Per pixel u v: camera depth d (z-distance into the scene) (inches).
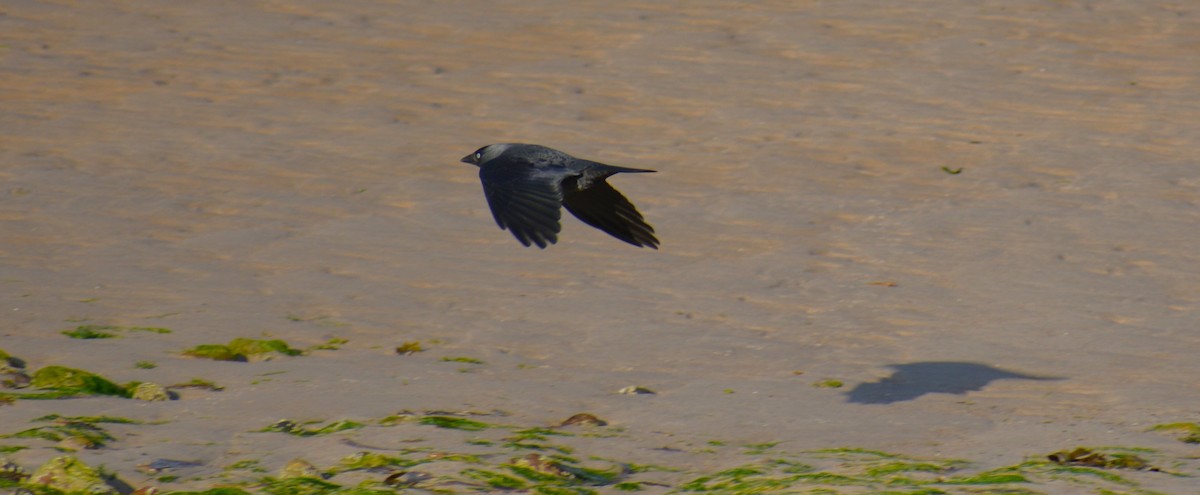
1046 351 506.9
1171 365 489.4
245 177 767.1
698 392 446.3
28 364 467.5
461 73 978.1
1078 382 466.9
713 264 627.8
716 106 903.1
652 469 354.6
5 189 733.3
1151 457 361.4
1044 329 535.8
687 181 762.8
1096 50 1011.3
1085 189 742.5
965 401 440.8
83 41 1040.2
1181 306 567.2
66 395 416.8
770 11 1106.7
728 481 336.5
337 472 338.6
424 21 1095.6
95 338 510.3
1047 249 645.9
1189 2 1121.4
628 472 352.2
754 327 540.7
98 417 390.0
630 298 578.9
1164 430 394.6
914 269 619.5
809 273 615.2
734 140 837.2
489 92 935.7
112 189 739.4
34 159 791.1
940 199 730.2
